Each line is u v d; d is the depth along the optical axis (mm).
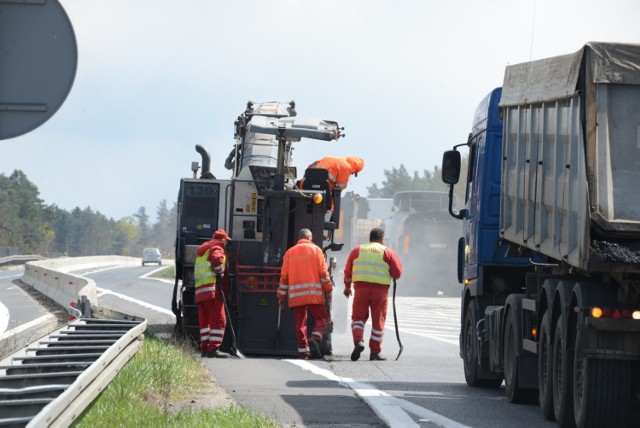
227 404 19781
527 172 22438
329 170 35469
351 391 23375
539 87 21422
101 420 15789
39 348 19984
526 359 22500
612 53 17750
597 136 17609
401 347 32531
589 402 17984
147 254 192750
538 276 21734
